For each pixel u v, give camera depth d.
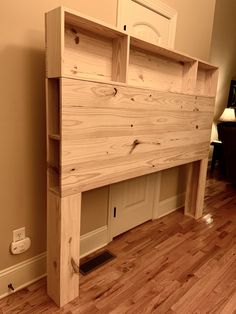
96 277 1.82
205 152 2.65
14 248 1.59
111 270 1.90
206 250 2.21
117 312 1.53
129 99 1.63
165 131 2.02
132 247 2.21
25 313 1.49
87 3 1.69
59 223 1.43
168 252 2.16
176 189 3.02
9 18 1.36
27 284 1.71
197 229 2.58
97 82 1.41
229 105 5.61
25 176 1.59
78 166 1.43
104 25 1.45
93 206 2.07
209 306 1.60
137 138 1.77
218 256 2.13
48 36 1.30
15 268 1.63
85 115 1.40
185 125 2.24
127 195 2.39
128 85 1.60
